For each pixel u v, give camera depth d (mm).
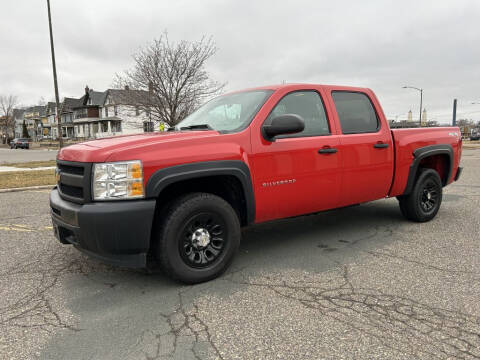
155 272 3623
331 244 4391
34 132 94500
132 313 2812
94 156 2947
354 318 2666
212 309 2844
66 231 3303
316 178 3930
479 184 9062
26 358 2270
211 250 3379
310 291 3123
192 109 19422
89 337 2494
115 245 2906
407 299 2941
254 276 3465
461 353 2238
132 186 2918
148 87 19344
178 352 2301
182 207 3139
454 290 3086
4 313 2857
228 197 3697
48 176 11945
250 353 2275
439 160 5555
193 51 19484
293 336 2451
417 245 4277
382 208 6273
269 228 5164
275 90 3855
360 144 4273
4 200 7988
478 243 4320
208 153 3223
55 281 3463
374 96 4656
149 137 3250
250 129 3531
